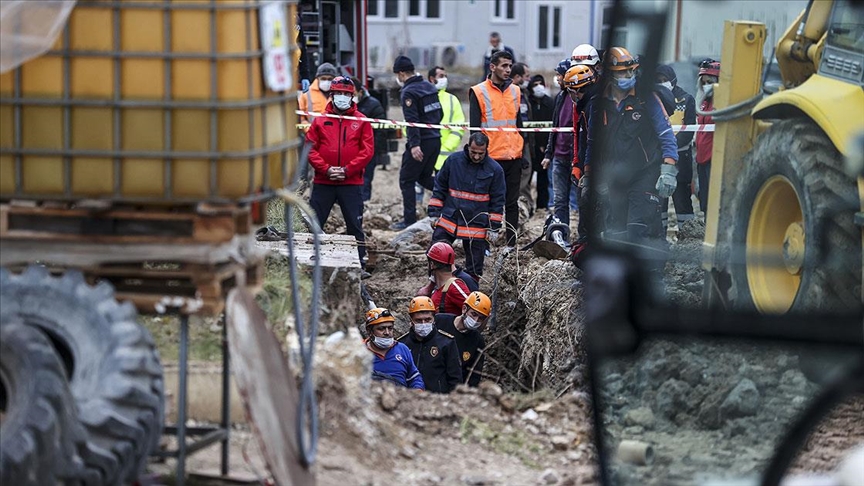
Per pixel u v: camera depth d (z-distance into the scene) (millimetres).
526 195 32844
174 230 9383
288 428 9672
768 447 11609
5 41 8953
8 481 8023
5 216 9398
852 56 9734
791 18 9773
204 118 9070
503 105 27297
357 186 23984
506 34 85688
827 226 9516
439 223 24125
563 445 12703
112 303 9102
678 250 9938
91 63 9055
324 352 12633
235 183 9164
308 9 38250
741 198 10102
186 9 8969
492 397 13641
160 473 10305
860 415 12031
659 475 11086
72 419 8484
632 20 9773
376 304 23828
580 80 19016
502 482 11609
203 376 11773
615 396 12688
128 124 9094
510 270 24219
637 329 9148
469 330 19328
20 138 9156
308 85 31531
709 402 12344
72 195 9195
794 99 9820
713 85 10031
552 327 19406
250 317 9703
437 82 31469
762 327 8797
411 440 12500
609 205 10039
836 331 8727
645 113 10094
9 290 9062
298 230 20891
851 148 9469
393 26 82250
